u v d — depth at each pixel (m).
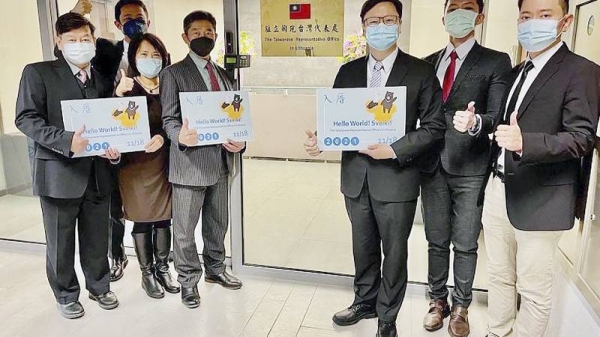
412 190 2.07
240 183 2.89
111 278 2.88
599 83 1.64
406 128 2.04
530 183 1.76
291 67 4.50
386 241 2.12
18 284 2.87
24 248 3.35
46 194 2.26
